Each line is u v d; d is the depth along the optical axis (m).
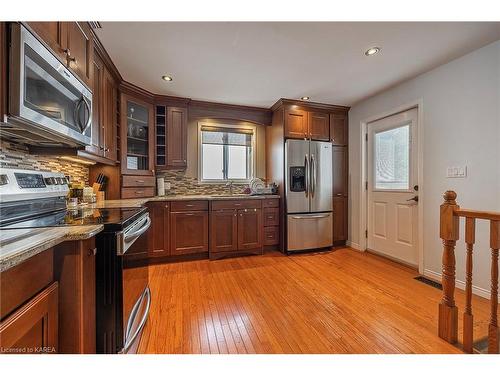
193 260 3.11
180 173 3.66
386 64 2.36
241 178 3.98
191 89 2.98
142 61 2.28
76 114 1.46
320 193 3.48
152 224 2.92
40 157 1.79
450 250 1.54
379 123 3.22
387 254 3.13
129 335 1.26
